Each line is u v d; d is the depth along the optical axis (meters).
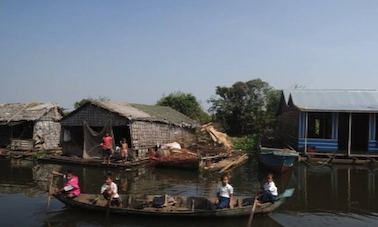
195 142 37.03
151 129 31.64
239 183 21.66
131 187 20.14
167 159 26.58
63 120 31.55
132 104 36.12
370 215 15.27
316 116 31.47
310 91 34.19
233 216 13.88
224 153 31.20
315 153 29.95
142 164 27.55
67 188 15.33
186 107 52.97
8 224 13.62
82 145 31.88
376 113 30.48
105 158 27.53
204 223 13.52
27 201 16.80
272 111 49.47
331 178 23.19
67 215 14.50
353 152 30.69
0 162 29.22
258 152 30.02
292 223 13.97
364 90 34.00
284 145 36.06
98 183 21.02
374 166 27.72
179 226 13.25
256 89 49.50
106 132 28.61
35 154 31.97
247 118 48.59
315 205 16.78
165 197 14.86
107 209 14.06
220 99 50.66
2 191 18.92
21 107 37.09
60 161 28.56
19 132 37.09
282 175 24.20
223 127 49.44
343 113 33.16
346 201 17.56
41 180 21.88
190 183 21.38
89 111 30.58
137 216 13.98
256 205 13.98
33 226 13.41
